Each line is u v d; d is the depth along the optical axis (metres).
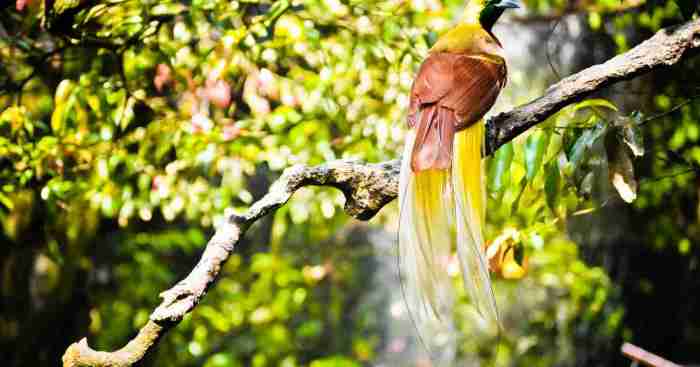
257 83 8.12
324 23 8.45
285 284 14.19
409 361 18.62
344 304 17.91
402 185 5.15
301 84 8.82
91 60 8.72
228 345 14.73
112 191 8.62
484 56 5.82
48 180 8.46
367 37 8.36
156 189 8.57
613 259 11.73
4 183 8.49
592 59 10.59
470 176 5.36
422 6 8.24
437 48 5.95
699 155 9.22
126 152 8.82
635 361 6.21
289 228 15.38
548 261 12.27
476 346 12.63
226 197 9.19
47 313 12.10
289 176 4.94
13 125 7.95
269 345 14.00
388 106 9.10
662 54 5.14
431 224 5.20
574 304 12.25
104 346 13.29
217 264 4.61
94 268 13.62
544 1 10.62
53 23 7.07
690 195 10.55
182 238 12.88
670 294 11.70
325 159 8.88
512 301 13.23
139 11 7.62
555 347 12.46
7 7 7.79
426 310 5.07
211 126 8.51
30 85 8.84
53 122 7.91
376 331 18.58
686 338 12.98
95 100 7.91
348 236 16.94
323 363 14.67
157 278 13.77
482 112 5.45
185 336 14.14
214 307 14.16
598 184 7.82
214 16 7.93
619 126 5.94
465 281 5.17
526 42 12.38
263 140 9.02
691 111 8.93
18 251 10.84
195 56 8.47
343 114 9.09
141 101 8.12
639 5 8.97
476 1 6.56
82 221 11.15
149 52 7.99
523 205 8.11
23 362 11.99
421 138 5.29
